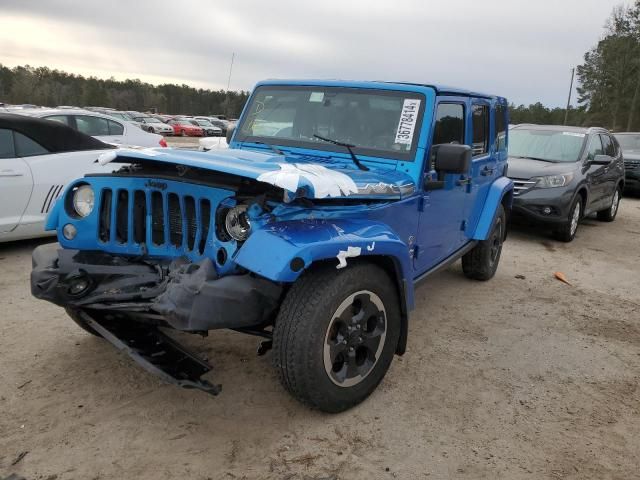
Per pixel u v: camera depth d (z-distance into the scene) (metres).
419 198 3.82
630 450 3.08
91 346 3.96
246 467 2.75
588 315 5.33
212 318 2.67
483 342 4.50
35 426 2.99
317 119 4.18
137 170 3.41
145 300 2.93
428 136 3.82
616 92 61.72
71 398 3.29
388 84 4.06
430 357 4.14
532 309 5.40
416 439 3.06
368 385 3.30
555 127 10.06
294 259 2.63
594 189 9.48
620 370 4.12
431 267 4.52
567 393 3.71
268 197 2.91
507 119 6.17
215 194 2.93
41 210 6.18
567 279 6.61
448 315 5.10
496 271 6.77
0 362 3.67
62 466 2.69
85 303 3.06
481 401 3.53
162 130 40.56
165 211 3.13
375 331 3.27
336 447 2.94
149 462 2.75
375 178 3.47
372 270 3.14
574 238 9.25
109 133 9.41
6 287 5.11
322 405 3.07
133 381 3.51
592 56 67.25
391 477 2.74
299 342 2.85
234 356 3.91
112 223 3.30
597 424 3.33
